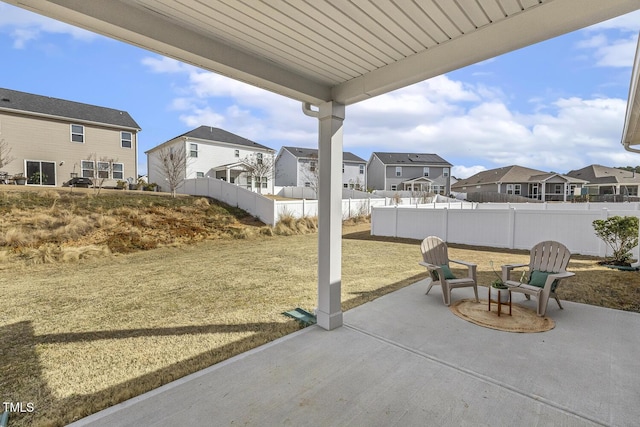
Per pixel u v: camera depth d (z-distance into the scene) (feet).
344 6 7.36
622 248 22.94
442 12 7.59
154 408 7.60
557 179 102.89
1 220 30.86
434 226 36.73
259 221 45.29
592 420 7.11
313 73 11.04
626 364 9.45
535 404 7.65
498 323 12.58
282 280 19.72
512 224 31.09
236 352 10.48
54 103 61.31
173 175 56.95
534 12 7.40
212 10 7.45
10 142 53.16
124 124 65.62
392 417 7.23
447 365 9.44
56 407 7.79
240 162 76.89
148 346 10.98
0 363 9.94
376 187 119.55
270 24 8.11
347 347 10.62
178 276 20.92
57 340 11.51
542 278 14.07
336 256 12.24
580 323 12.55
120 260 26.58
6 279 20.48
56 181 57.62
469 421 7.09
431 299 15.83
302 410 7.48
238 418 7.22
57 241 29.53
